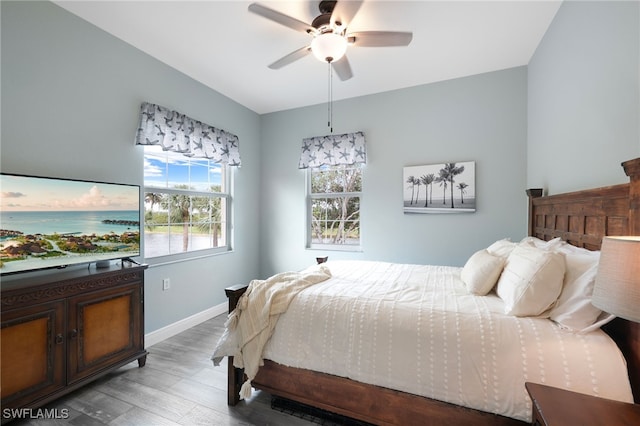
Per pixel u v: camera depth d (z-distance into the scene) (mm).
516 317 1363
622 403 914
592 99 1676
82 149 2209
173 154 3084
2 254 1679
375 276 2311
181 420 1685
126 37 2441
